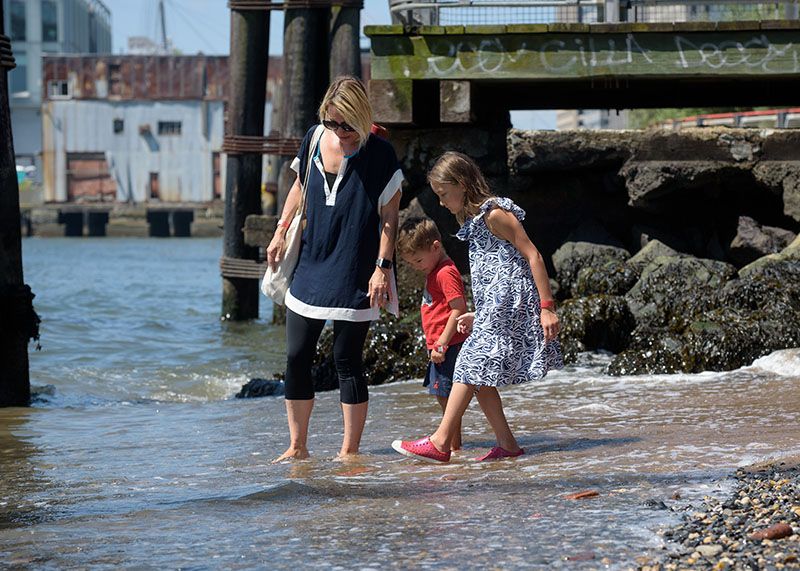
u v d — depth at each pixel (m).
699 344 8.28
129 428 6.79
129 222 69.12
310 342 5.11
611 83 11.27
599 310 9.34
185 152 68.94
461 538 3.36
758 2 10.54
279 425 6.58
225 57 68.56
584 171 11.02
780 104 13.44
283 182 14.70
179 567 3.18
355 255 5.02
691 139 10.52
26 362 8.48
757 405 6.18
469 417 6.30
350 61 14.41
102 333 14.20
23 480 4.95
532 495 3.97
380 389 8.12
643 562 3.00
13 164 8.27
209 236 68.88
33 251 47.56
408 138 10.92
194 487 4.56
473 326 4.88
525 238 4.80
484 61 10.51
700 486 3.95
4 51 8.12
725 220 11.05
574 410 6.36
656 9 10.72
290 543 3.40
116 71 68.81
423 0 10.57
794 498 3.61
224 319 15.99
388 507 3.87
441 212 10.84
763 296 9.12
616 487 4.03
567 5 10.54
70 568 3.22
